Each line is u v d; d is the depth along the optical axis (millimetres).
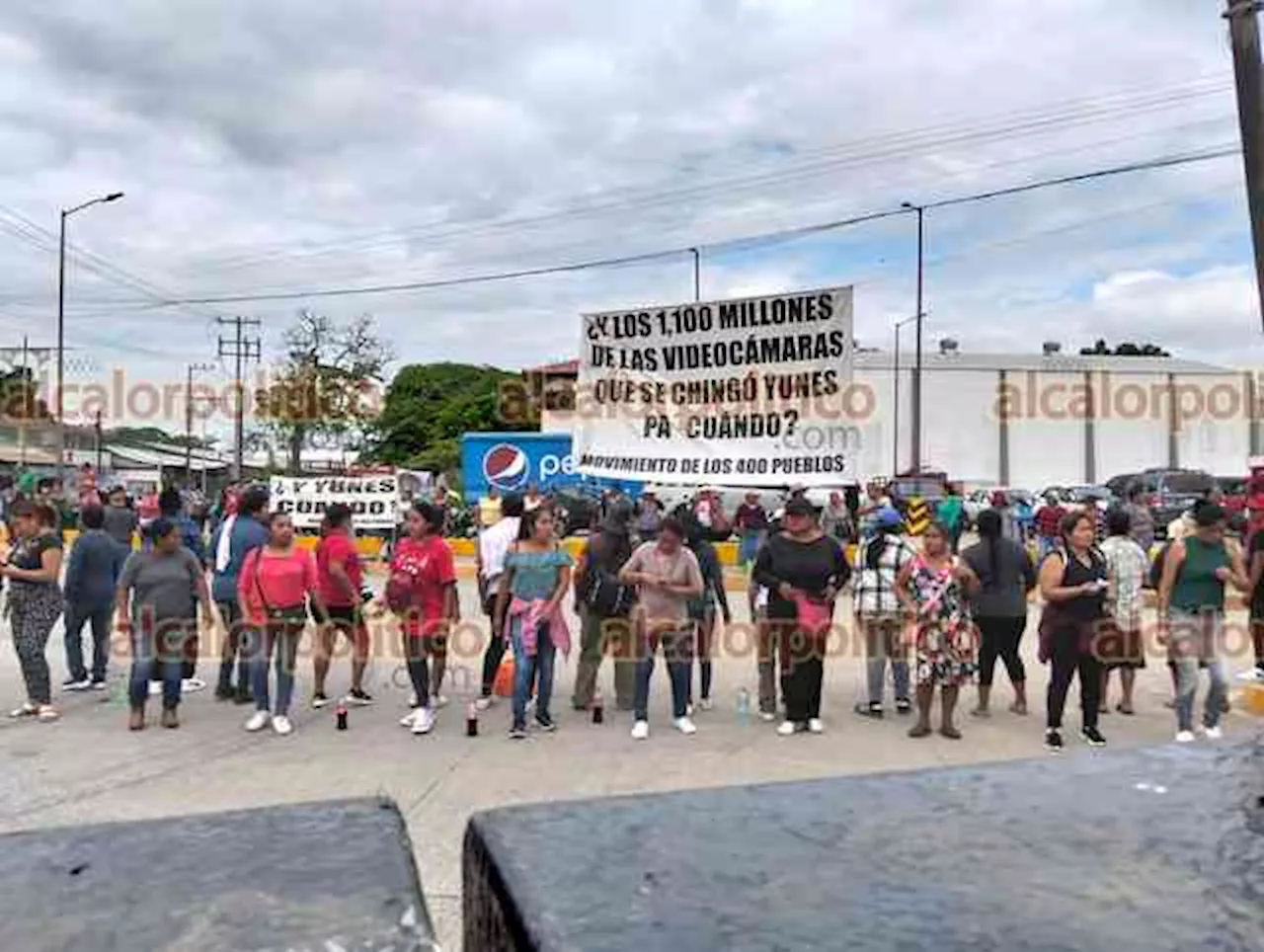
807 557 7402
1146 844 783
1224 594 7086
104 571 8664
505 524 8266
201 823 879
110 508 11398
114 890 737
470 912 837
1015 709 8023
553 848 780
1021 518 24562
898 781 950
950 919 656
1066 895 690
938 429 49250
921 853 768
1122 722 7695
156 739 7051
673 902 685
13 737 7090
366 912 707
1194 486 27000
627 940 634
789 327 9680
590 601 7902
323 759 6539
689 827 829
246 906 707
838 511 17656
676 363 10180
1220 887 706
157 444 59344
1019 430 48750
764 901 684
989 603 7844
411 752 6754
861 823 834
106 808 5539
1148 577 9875
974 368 49281
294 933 672
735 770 6367
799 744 7051
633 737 7199
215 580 8289
